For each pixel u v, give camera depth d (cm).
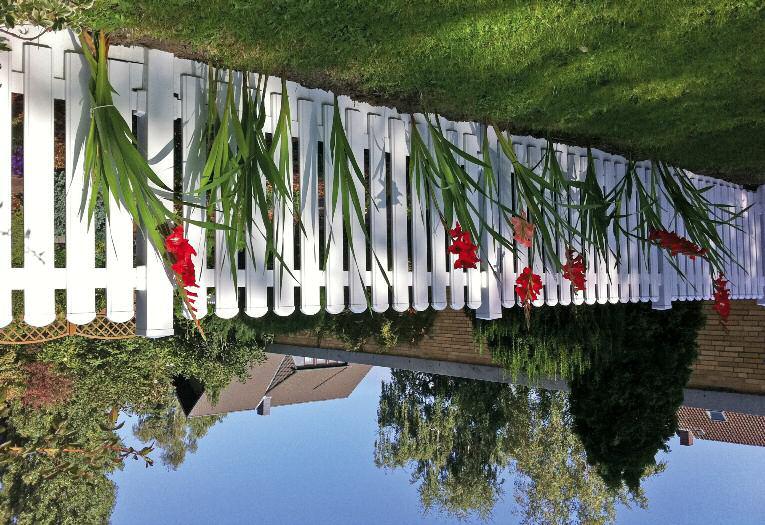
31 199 206
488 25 301
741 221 529
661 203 456
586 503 1131
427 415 1254
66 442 428
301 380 1722
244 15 251
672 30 318
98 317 418
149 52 234
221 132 232
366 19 276
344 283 289
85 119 218
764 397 503
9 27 185
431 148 321
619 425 514
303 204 273
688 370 519
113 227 222
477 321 534
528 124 368
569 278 342
